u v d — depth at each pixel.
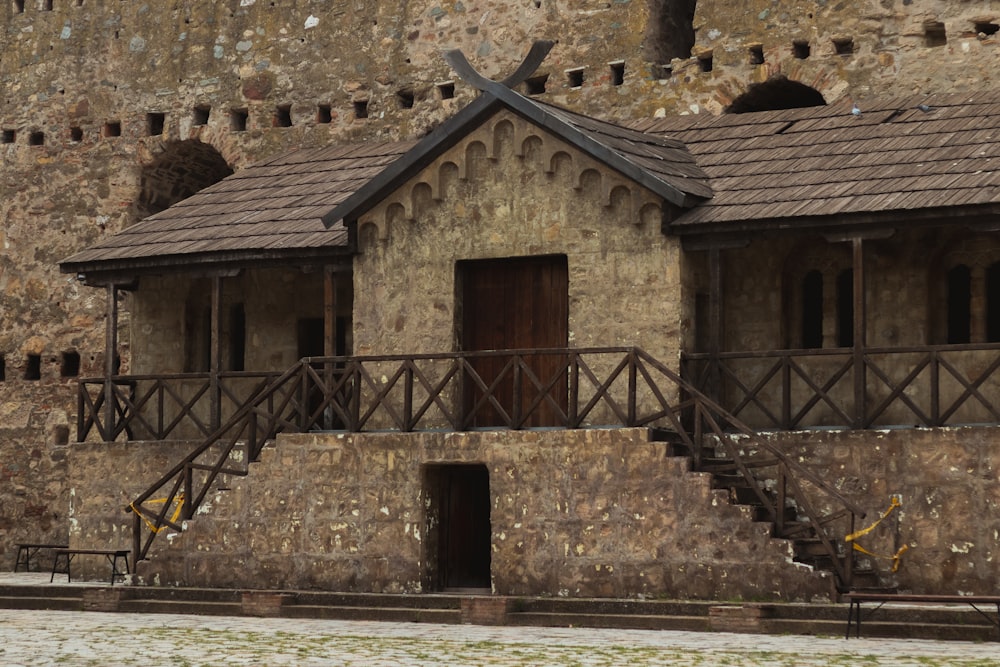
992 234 24.62
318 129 32.06
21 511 33.12
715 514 21.41
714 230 23.33
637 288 23.91
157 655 17.30
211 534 24.22
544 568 22.36
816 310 25.94
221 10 33.12
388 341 25.36
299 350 29.55
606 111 29.62
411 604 22.42
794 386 25.30
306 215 27.20
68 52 34.28
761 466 21.78
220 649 17.89
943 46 27.19
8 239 34.31
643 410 23.67
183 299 30.42
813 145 25.09
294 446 23.95
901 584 21.92
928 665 16.34
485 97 24.62
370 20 31.91
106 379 27.84
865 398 22.61
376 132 31.64
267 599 22.62
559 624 21.11
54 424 33.06
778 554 20.98
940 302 25.05
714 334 23.53
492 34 30.88
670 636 19.48
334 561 23.55
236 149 32.66
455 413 24.75
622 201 24.06
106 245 27.91
